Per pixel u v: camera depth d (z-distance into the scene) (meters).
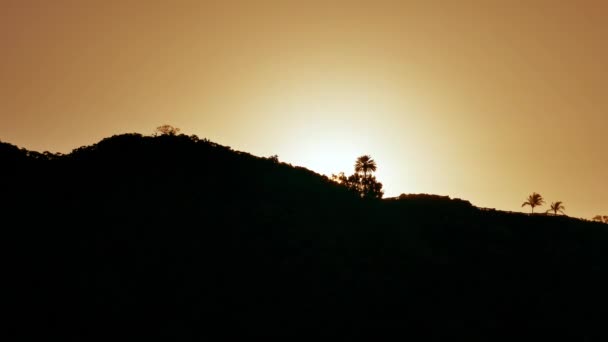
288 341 43.28
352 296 51.28
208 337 42.19
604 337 52.31
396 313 49.94
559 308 56.75
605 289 63.06
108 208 59.84
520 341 49.66
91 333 40.03
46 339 38.38
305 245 59.22
